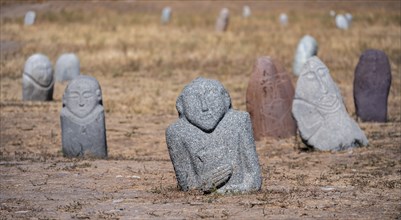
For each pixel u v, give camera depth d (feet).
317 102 98.89
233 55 207.31
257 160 64.64
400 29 251.19
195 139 63.87
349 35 237.66
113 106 140.77
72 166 84.48
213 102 63.72
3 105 140.26
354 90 123.65
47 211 60.13
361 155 92.73
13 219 57.36
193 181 64.49
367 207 60.13
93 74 182.39
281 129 111.55
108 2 329.31
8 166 84.94
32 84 147.95
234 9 337.52
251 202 61.05
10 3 310.04
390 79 122.83
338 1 339.16
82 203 63.10
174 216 56.75
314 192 67.15
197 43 227.61
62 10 294.46
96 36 236.02
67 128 93.91
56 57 203.21
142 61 197.98
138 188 70.69
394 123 120.88
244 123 64.13
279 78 112.16
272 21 290.56
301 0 346.74
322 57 196.95
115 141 111.86
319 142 97.96
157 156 99.30
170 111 137.59
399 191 68.13
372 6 328.29
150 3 341.21
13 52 206.80
